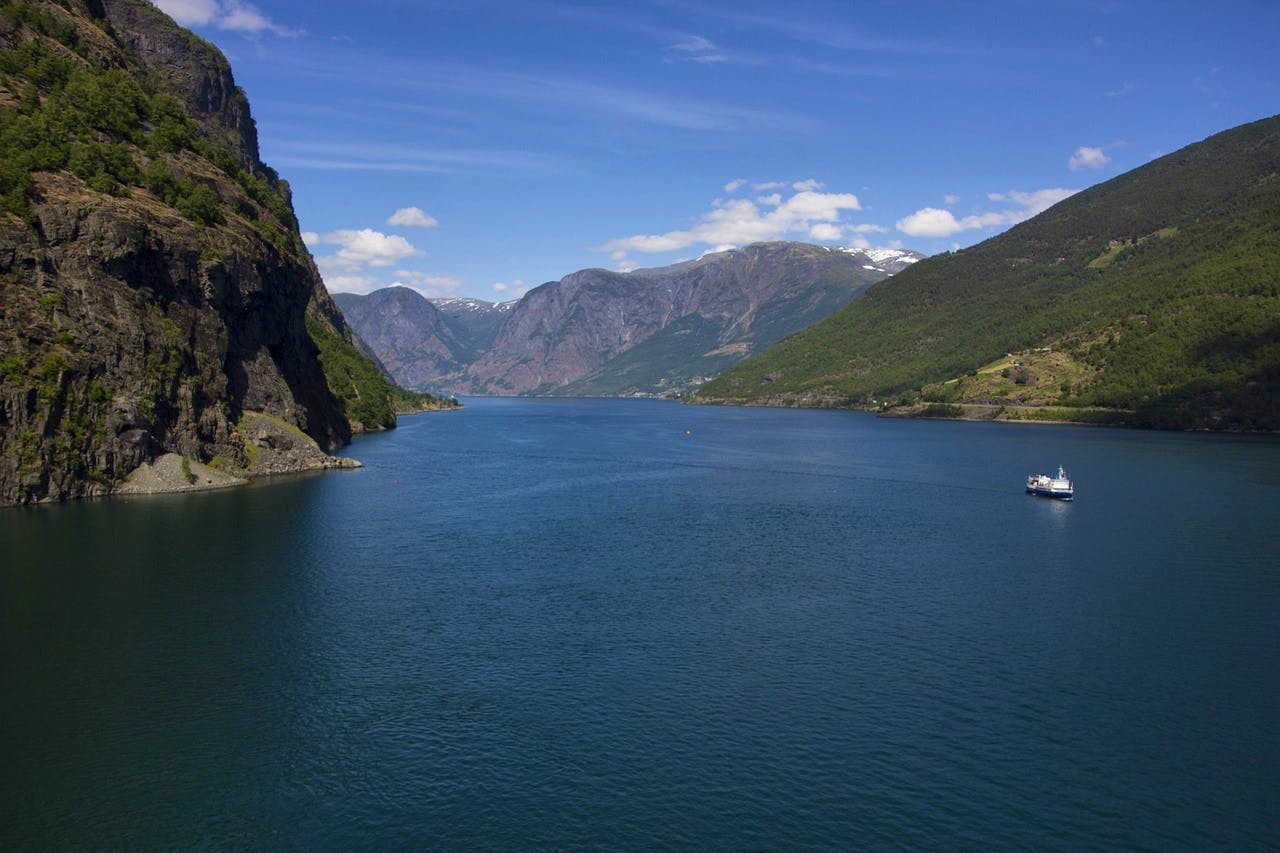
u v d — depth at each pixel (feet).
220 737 163.02
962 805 144.46
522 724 169.58
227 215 519.19
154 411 418.51
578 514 388.78
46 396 373.40
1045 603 248.93
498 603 244.01
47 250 390.63
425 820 138.62
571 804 143.02
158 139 534.78
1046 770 155.22
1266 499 437.17
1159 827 139.13
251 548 301.43
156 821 137.59
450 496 434.71
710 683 189.57
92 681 185.68
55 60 500.74
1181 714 177.17
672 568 287.07
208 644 207.62
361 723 169.17
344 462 541.34
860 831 136.87
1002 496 453.17
